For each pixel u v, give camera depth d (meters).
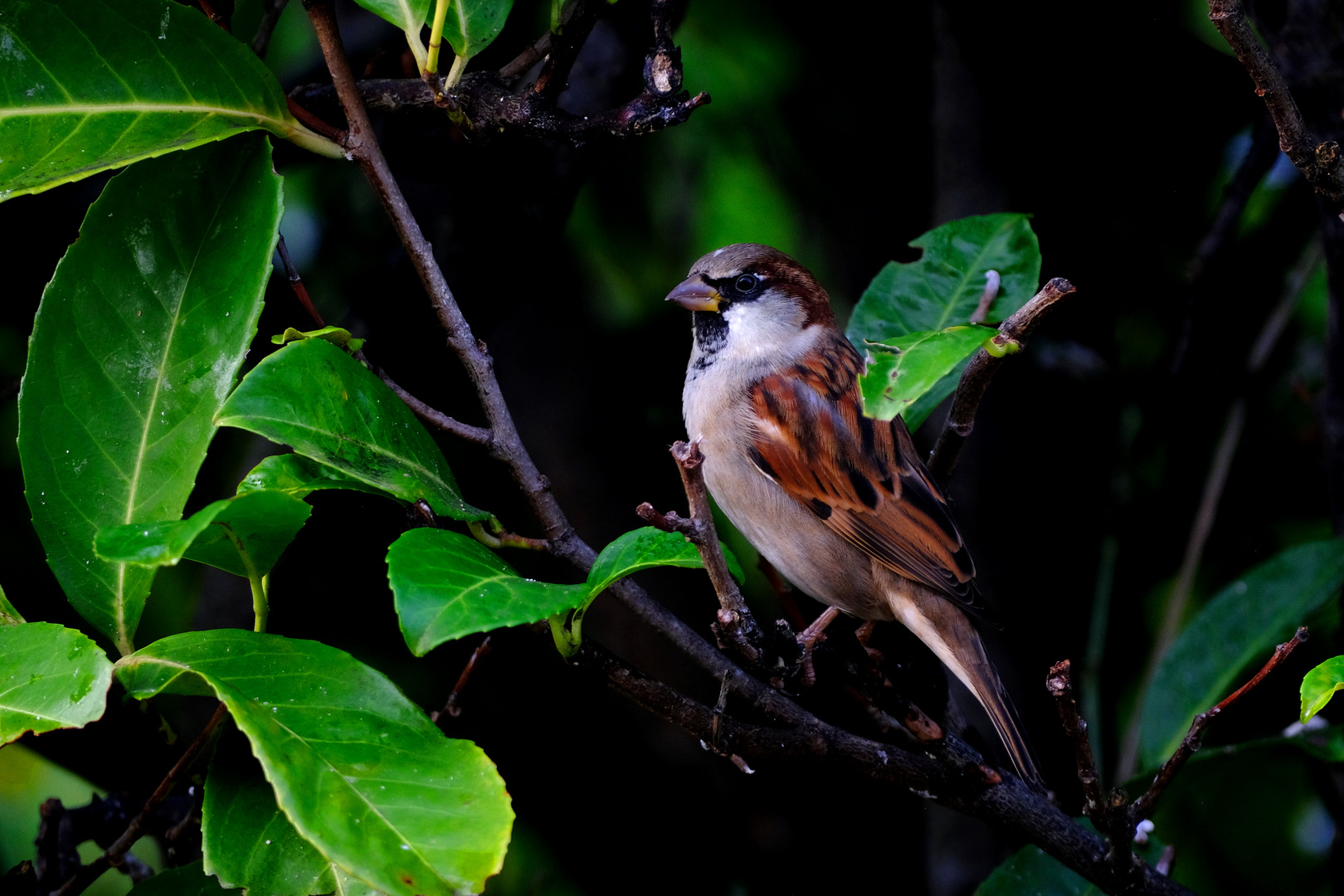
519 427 9.84
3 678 4.05
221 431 8.83
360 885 4.21
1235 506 9.88
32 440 4.54
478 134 5.68
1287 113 4.71
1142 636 9.64
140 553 3.72
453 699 6.00
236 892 4.69
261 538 4.30
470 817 3.79
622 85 8.28
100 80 4.66
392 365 7.98
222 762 4.41
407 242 5.19
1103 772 8.97
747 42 9.21
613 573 4.34
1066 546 9.59
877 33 9.55
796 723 5.48
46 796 8.89
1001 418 9.55
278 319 7.87
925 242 7.06
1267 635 7.68
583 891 9.35
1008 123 9.49
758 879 9.64
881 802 9.88
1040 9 9.15
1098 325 10.02
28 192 4.52
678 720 5.10
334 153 5.07
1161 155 9.71
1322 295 9.88
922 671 7.32
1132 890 5.61
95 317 4.66
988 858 9.05
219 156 4.83
